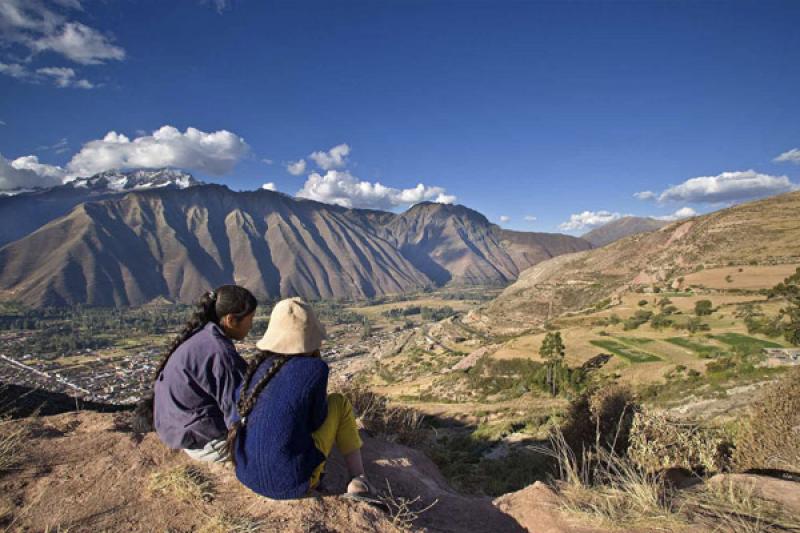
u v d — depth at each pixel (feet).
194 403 9.62
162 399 9.91
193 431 9.62
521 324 411.54
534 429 71.67
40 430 11.85
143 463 10.25
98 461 10.24
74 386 394.11
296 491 8.24
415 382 256.52
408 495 11.00
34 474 9.61
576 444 28.58
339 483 10.36
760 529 8.51
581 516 9.59
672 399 89.45
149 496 9.01
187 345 9.63
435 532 9.04
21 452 10.34
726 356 143.64
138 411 11.27
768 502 9.82
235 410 8.77
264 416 8.14
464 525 9.80
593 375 164.14
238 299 10.04
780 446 16.31
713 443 18.70
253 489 8.34
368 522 8.60
